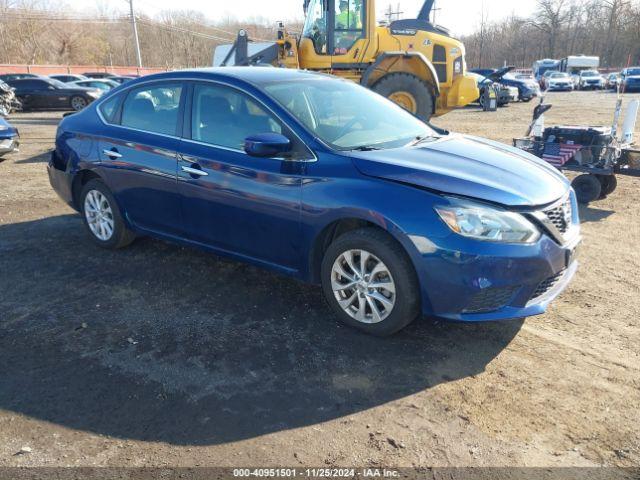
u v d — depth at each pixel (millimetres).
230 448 2510
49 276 4473
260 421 2689
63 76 27219
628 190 7492
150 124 4445
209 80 4129
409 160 3424
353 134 3824
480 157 3658
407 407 2793
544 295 3271
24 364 3172
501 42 82250
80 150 4906
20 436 2584
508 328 3582
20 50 56188
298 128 3623
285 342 3414
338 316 3598
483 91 21516
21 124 16391
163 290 4188
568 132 6668
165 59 75375
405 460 2434
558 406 2791
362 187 3273
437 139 4109
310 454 2473
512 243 3033
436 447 2512
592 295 4094
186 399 2857
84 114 5055
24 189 7473
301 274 3715
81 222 5957
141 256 4902
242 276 4434
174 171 4164
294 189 3520
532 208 3127
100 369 3121
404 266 3186
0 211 6379
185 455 2465
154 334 3516
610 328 3582
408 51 11672
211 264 4688
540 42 80250
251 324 3646
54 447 2514
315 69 11953
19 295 4109
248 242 3906
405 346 3359
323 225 3418
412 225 3082
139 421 2688
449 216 3041
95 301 4000
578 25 77812
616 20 72750
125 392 2912
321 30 11719
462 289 3049
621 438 2559
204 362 3195
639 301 3982
